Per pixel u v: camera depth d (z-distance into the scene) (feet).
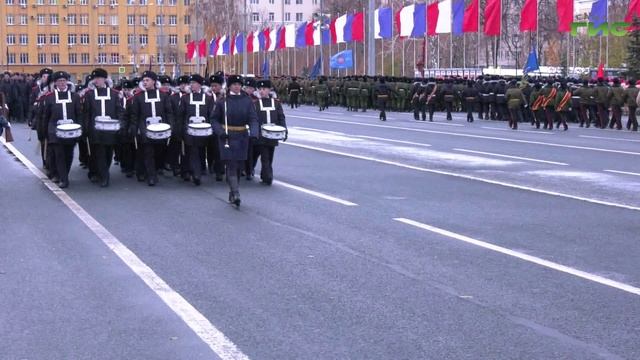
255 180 54.75
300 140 86.94
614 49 211.61
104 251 32.19
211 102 53.62
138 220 39.29
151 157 52.34
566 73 175.83
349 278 28.04
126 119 52.31
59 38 355.15
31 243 33.73
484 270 29.30
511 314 23.89
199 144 52.26
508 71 190.60
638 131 102.89
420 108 129.29
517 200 46.11
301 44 212.84
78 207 43.29
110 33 359.87
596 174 58.59
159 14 362.33
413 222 38.86
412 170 60.54
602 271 29.27
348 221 39.04
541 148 78.59
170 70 363.76
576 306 24.75
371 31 163.43
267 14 449.48
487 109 125.90
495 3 145.07
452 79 145.69
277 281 27.63
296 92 177.58
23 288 26.66
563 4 134.21
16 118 115.55
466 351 20.63
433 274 28.63
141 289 26.55
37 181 53.67
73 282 27.43
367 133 97.60
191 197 47.19
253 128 43.09
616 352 20.62
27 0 350.43
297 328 22.49
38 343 21.24
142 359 20.02
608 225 38.45
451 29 152.66
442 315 23.76
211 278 27.99
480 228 37.42
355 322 23.07
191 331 22.22
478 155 71.82
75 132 49.47
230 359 19.98
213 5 344.28
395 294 26.02
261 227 37.47
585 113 110.01
